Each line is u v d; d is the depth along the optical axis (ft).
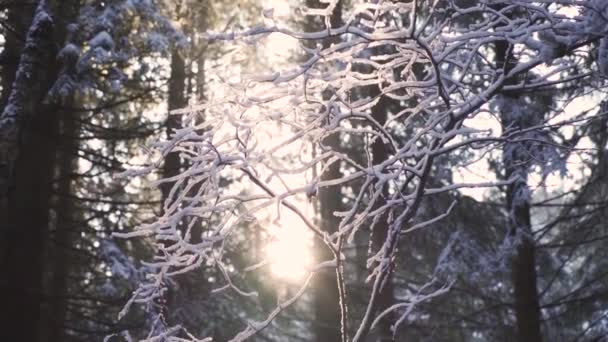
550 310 43.19
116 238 38.42
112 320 40.27
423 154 13.14
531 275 35.76
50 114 31.40
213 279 45.80
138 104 39.52
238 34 12.00
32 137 29.17
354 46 13.05
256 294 13.37
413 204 13.43
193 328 40.37
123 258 32.42
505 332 39.34
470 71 15.87
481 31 13.24
